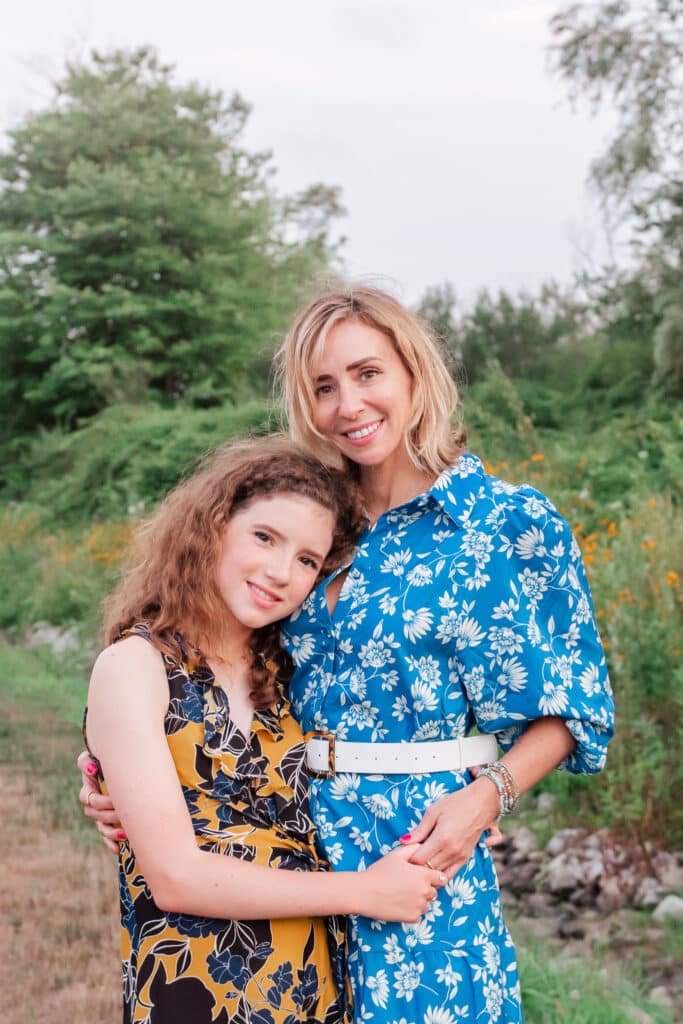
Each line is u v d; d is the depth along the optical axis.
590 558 5.45
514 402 10.91
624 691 4.41
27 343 20.25
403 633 2.01
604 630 4.85
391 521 2.11
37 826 5.08
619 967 3.48
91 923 4.04
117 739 1.87
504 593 2.01
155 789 1.83
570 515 7.24
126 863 1.97
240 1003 1.84
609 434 10.74
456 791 1.99
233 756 1.95
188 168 21.17
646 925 3.79
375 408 2.13
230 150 22.30
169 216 19.89
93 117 20.75
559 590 2.03
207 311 19.17
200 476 2.18
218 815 1.92
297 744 2.05
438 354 2.21
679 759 4.36
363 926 1.98
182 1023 1.82
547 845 4.50
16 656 8.93
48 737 6.58
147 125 20.89
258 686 2.04
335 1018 1.97
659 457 9.41
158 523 2.20
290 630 2.11
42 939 3.88
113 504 14.29
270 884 1.83
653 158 12.37
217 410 16.11
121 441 15.52
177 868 1.80
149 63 21.70
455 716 2.04
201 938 1.85
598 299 13.99
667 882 4.04
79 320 19.56
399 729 2.02
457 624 2.01
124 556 2.50
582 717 2.00
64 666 8.46
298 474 2.06
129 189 19.50
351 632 2.05
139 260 19.27
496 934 2.06
